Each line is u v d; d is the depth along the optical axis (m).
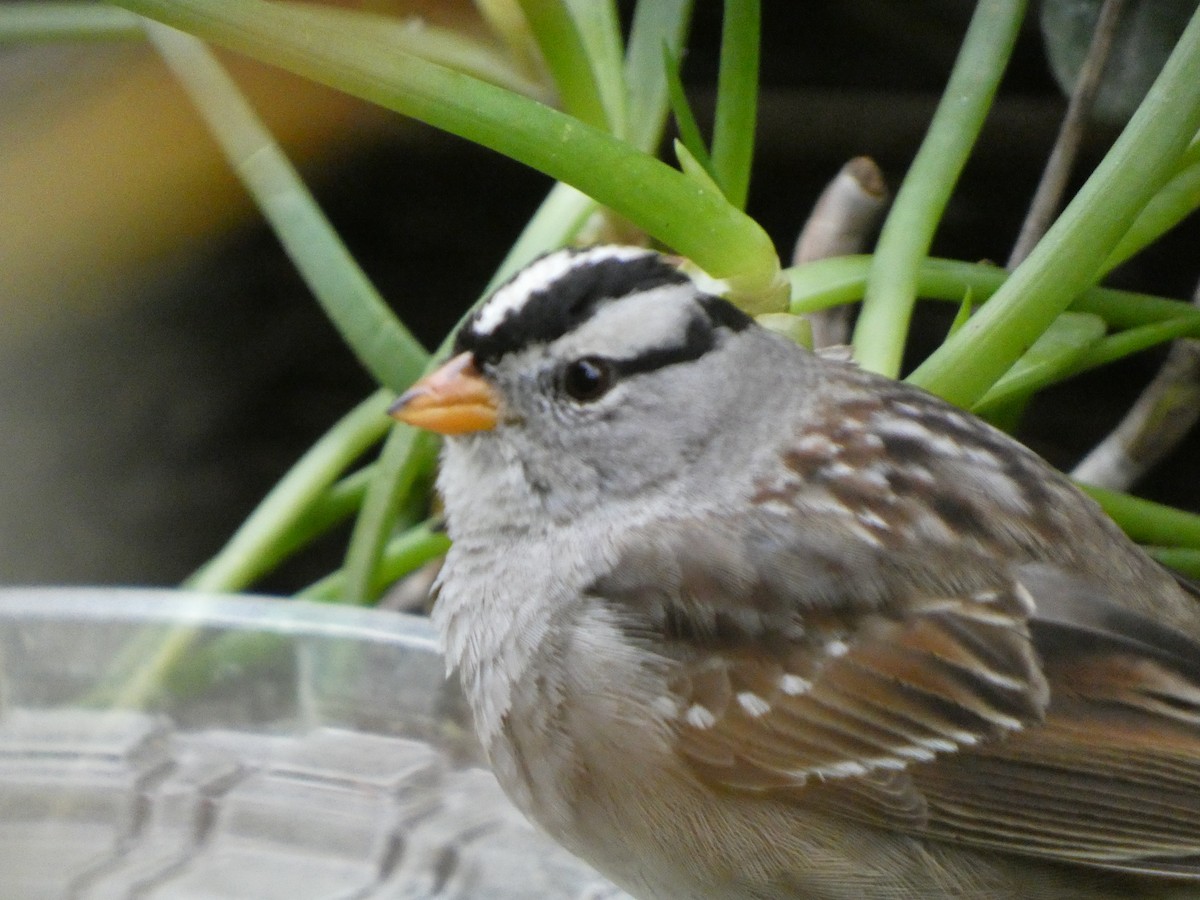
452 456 1.80
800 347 1.80
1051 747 1.78
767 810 1.79
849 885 1.79
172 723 1.82
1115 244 1.79
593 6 1.83
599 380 1.79
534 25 1.81
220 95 1.83
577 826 1.79
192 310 2.00
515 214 2.06
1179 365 1.85
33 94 1.94
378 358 1.82
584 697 1.79
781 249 1.98
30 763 1.82
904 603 1.79
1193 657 1.78
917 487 1.79
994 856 1.79
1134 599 1.79
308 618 1.83
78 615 1.83
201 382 1.99
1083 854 1.78
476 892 1.80
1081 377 1.95
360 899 1.80
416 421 1.79
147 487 1.95
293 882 1.80
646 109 1.83
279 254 2.02
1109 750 1.78
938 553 1.79
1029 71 1.94
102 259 1.95
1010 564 1.79
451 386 1.79
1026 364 1.81
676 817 1.79
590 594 1.79
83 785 1.81
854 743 1.79
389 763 1.82
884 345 1.80
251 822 1.81
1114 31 1.83
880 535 1.79
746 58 1.81
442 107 1.78
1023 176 1.94
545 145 1.78
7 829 1.81
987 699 1.78
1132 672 1.78
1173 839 1.78
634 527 1.79
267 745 1.82
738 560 1.79
